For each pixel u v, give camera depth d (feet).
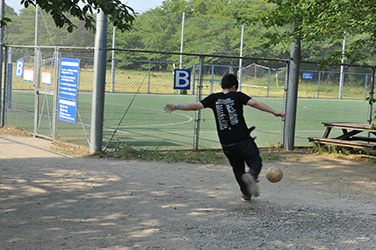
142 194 25.17
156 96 116.88
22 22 138.31
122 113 75.20
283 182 29.53
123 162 34.35
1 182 26.84
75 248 16.67
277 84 162.61
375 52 42.45
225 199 24.64
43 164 32.50
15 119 59.11
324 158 39.93
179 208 22.61
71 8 24.13
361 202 24.93
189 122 66.44
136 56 165.17
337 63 44.14
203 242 17.69
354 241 18.21
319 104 117.91
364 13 34.32
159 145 44.04
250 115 81.41
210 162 35.27
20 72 51.88
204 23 178.70
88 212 21.47
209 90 134.51
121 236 18.16
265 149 44.27
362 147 39.65
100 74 36.73
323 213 22.35
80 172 30.30
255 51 181.16
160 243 17.46
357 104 122.83
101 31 36.19
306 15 37.73
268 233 19.01
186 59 171.83
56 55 42.19
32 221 19.85
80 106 79.05
